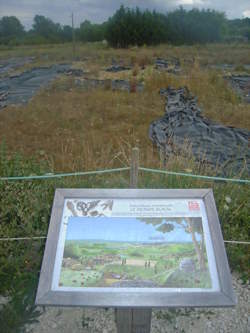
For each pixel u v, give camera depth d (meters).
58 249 2.09
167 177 4.22
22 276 3.10
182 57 29.06
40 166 4.60
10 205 3.75
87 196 2.32
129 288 1.92
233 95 12.77
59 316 2.88
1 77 18.88
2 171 4.21
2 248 3.28
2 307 2.91
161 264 2.03
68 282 1.94
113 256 2.07
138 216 2.24
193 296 1.89
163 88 13.24
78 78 17.45
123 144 7.63
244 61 27.34
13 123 9.23
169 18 44.38
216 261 2.03
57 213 2.24
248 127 9.34
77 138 7.98
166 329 2.78
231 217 3.72
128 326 2.28
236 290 3.11
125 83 15.86
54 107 11.00
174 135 7.71
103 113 10.29
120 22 41.19
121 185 4.31
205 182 4.20
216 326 2.80
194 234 2.16
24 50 40.50
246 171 5.09
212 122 8.81
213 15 45.31
